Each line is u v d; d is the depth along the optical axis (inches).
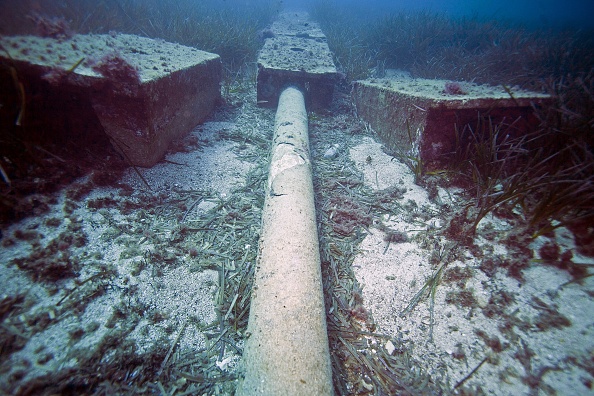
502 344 85.2
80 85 110.9
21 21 128.3
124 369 73.7
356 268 109.7
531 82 218.1
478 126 141.6
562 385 75.0
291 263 84.4
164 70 141.4
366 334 89.7
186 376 75.4
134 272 95.3
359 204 140.9
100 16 268.1
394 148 181.5
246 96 263.3
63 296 83.7
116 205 118.9
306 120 183.9
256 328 72.7
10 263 87.0
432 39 370.9
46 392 64.9
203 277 100.3
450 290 101.4
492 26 406.0
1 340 71.0
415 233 124.7
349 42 382.3
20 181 107.6
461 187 146.4
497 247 112.0
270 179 124.0
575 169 119.6
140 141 132.8
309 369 64.2
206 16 412.8
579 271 100.1
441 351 85.4
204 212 127.6
